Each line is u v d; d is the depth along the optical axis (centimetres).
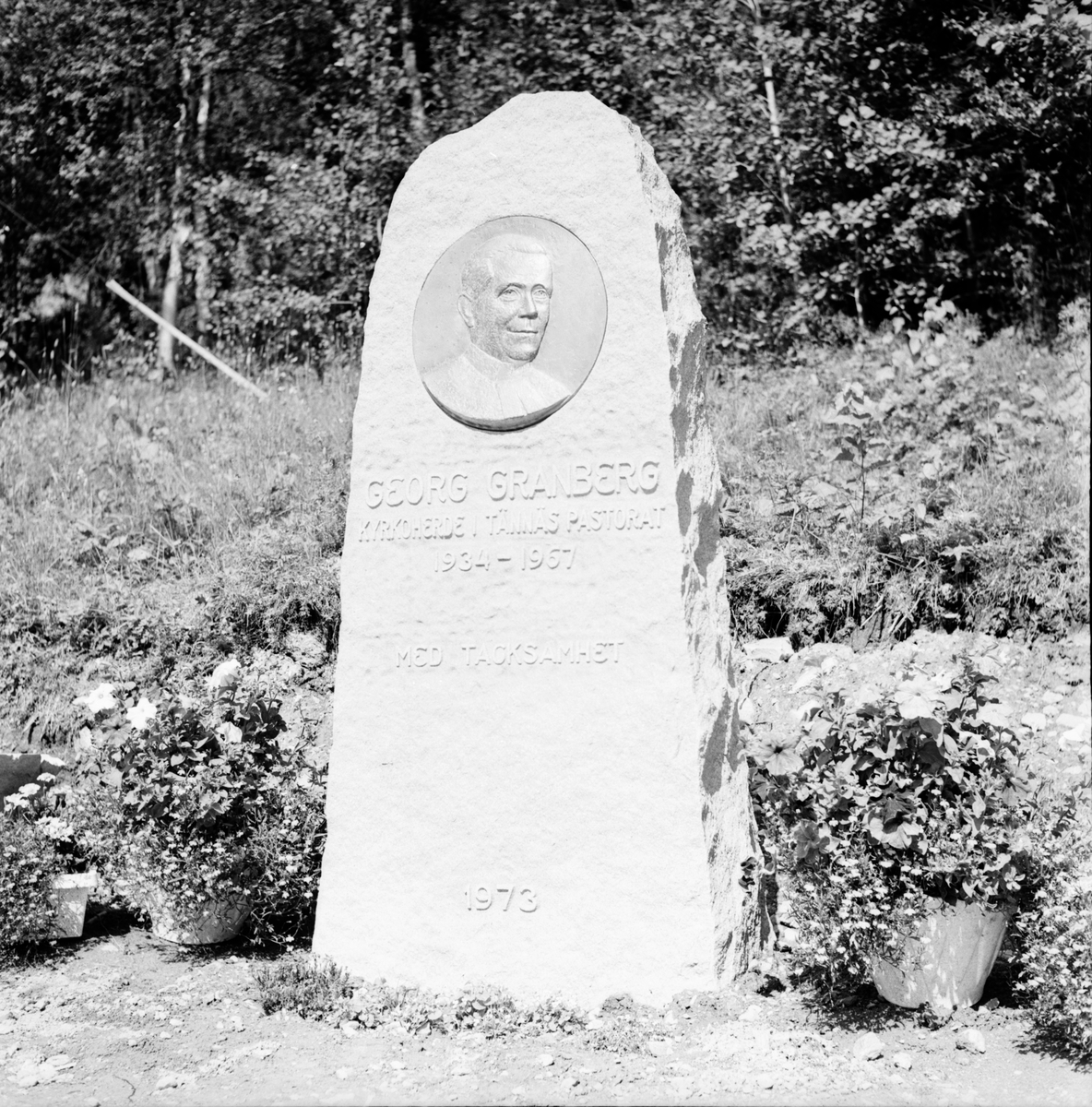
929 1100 395
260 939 557
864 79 1414
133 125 1694
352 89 1600
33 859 554
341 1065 434
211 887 538
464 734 526
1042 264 1418
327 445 1002
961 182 1349
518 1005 484
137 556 864
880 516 785
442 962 514
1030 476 859
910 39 1423
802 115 1407
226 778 548
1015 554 763
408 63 1611
